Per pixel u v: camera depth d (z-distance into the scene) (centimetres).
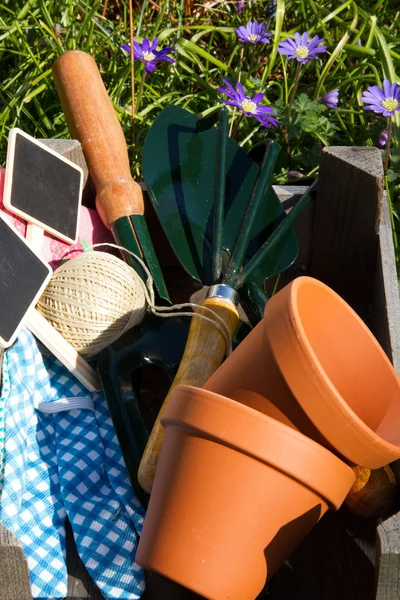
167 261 154
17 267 109
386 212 141
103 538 102
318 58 195
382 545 82
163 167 140
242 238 125
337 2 210
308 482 81
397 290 124
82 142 139
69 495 106
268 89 197
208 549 82
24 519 102
